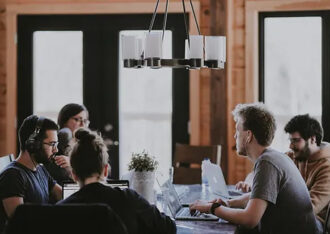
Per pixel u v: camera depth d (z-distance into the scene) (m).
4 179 2.98
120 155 6.15
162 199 3.87
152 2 5.92
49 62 6.18
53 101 6.22
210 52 3.55
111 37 6.07
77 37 6.14
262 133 3.15
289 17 5.82
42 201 3.16
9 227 2.22
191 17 5.91
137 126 6.15
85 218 2.19
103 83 6.11
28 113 6.19
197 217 3.36
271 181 3.01
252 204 3.00
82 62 6.14
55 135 3.13
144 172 3.54
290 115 5.91
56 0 6.03
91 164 2.54
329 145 3.81
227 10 5.76
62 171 4.03
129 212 2.54
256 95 5.82
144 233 2.64
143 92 6.11
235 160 5.88
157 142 6.13
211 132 5.88
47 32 6.16
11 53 6.10
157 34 3.41
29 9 6.05
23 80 6.17
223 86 5.83
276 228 3.09
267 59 5.91
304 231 3.13
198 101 5.93
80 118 4.56
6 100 6.12
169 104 6.09
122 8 5.96
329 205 3.55
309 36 5.80
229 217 3.07
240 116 3.21
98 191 2.52
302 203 3.11
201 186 4.56
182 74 6.02
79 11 6.01
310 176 3.75
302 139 3.73
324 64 5.75
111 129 6.12
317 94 5.84
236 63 5.86
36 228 2.22
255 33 5.78
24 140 3.11
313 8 5.67
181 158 5.23
